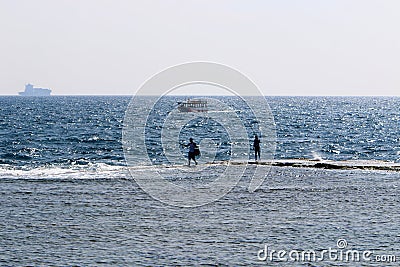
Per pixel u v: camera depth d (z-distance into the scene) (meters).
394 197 45.59
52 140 118.06
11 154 90.94
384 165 63.50
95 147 104.12
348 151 105.50
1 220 37.53
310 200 44.38
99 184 51.50
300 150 106.25
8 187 49.75
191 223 36.78
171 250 30.77
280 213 39.69
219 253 30.22
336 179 54.72
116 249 30.95
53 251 30.59
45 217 38.47
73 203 43.03
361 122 196.50
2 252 30.36
